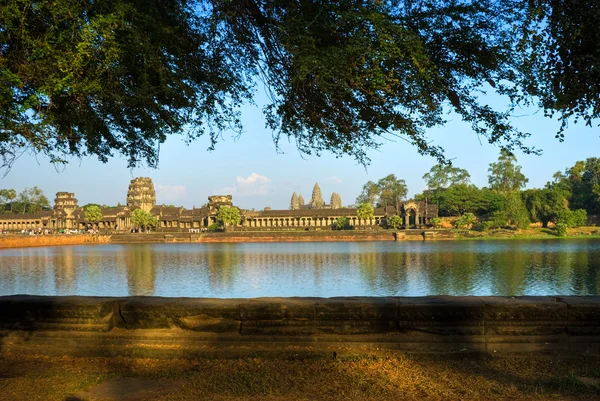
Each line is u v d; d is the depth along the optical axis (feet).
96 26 20.52
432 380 21.76
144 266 191.01
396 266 177.37
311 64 21.79
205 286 133.69
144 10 22.97
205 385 21.35
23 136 23.53
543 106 23.58
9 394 20.65
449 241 364.79
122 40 22.57
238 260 215.31
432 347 24.79
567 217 390.83
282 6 23.53
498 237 382.01
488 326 24.79
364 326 25.26
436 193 496.23
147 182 545.44
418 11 23.17
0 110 21.33
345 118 25.98
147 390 21.15
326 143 27.99
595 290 118.42
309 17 22.62
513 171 441.68
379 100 23.80
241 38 25.41
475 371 22.81
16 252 293.43
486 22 22.70
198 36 25.77
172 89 25.79
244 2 23.93
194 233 428.15
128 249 324.60
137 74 25.26
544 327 24.53
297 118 27.58
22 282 145.07
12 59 22.33
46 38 21.25
